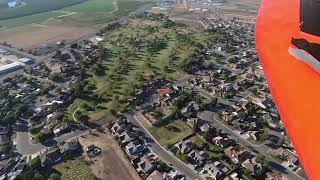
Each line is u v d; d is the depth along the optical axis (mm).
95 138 189375
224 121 199250
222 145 175375
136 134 190375
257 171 155000
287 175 154750
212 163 163125
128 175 159750
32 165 165375
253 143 178250
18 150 184000
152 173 157750
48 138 192125
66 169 165125
